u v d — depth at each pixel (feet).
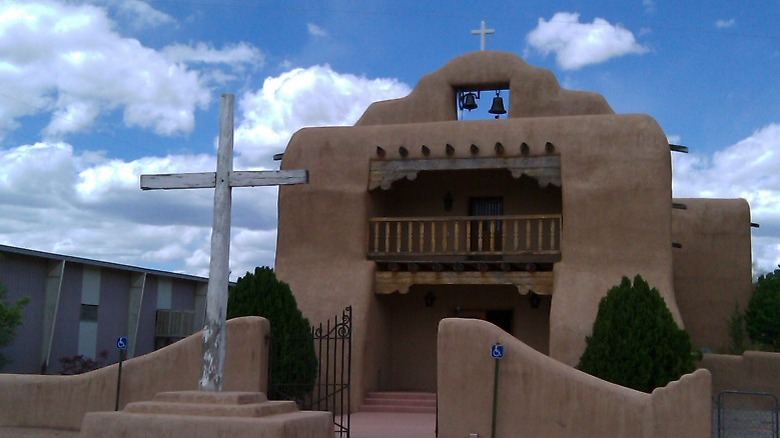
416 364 70.59
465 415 45.34
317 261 66.08
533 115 68.80
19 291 79.77
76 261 86.33
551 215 63.05
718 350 77.41
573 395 43.80
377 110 71.82
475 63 70.33
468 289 71.00
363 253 65.72
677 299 81.10
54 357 84.17
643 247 60.23
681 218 82.58
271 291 56.75
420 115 70.54
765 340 77.10
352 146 67.00
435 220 65.57
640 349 52.21
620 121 62.34
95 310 91.30
